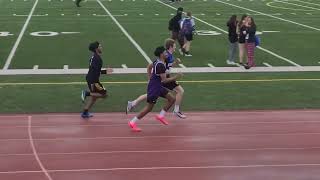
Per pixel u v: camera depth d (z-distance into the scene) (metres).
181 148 13.96
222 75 24.36
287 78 23.84
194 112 18.02
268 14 50.75
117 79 23.09
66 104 18.80
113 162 12.73
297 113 18.02
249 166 12.62
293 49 31.55
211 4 60.72
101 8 54.81
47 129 15.66
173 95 17.12
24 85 21.77
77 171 12.07
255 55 29.39
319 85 22.45
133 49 30.78
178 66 26.23
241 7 57.50
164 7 56.53
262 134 15.45
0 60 27.16
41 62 26.75
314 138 15.09
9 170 12.10
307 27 41.66
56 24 41.75
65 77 23.39
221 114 17.80
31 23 42.12
